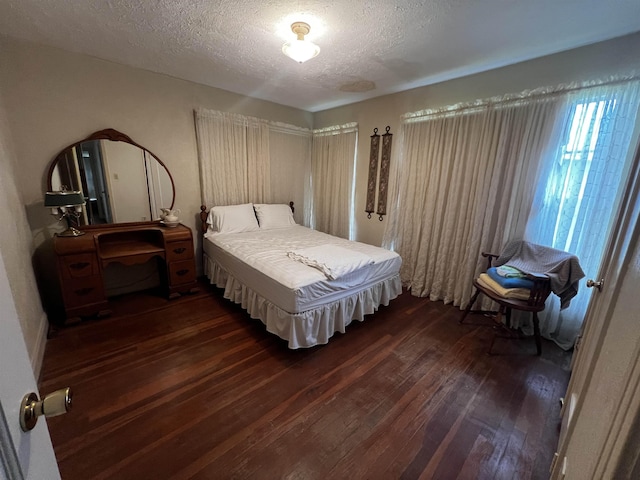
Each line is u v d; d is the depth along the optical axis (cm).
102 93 253
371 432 145
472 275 273
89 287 238
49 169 236
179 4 162
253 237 316
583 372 119
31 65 218
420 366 198
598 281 137
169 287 285
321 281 209
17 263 181
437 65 238
